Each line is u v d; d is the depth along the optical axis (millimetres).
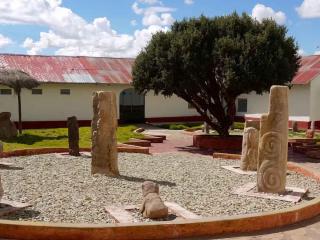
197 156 16391
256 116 29406
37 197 8953
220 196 9492
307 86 27719
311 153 17797
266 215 7398
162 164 13688
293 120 27828
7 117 20922
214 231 6992
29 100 27625
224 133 20438
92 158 11328
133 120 31109
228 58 17578
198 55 18250
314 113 27875
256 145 12766
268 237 7012
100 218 7613
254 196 9492
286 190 9969
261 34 18156
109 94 11203
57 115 28500
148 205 7617
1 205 8086
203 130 26234
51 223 6629
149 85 19656
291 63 18703
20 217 7559
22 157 14398
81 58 32125
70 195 9164
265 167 9781
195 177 11656
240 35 18453
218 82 19328
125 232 6578
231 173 12422
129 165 13281
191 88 19062
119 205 8453
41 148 15469
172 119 32188
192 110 32875
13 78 21203
